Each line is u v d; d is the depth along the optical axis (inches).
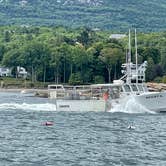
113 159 6422.2
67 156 6555.1
